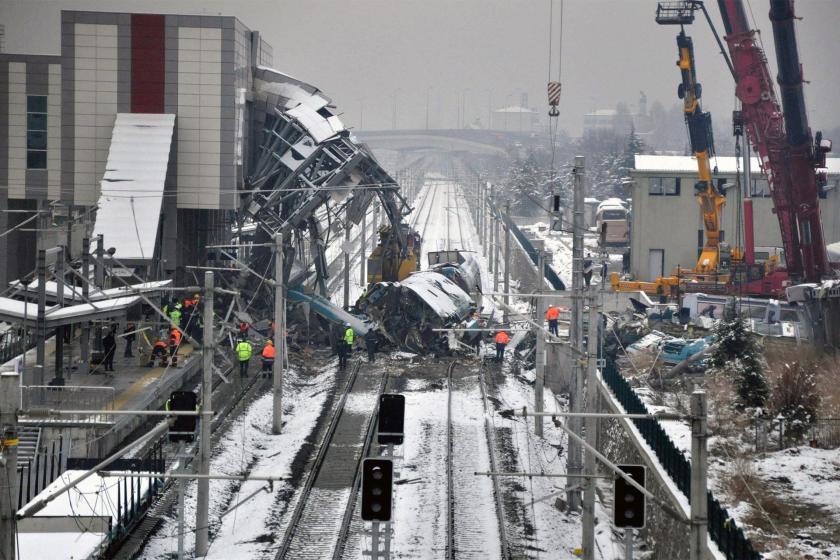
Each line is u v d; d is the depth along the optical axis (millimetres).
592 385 126688
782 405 167750
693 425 84938
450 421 191500
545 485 160375
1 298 193375
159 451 162000
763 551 120938
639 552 135250
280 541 133125
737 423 169125
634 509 88750
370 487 85500
